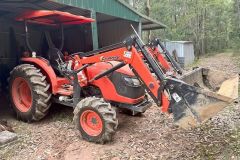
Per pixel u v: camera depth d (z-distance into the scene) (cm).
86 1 808
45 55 660
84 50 1073
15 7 714
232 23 3719
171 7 3628
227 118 564
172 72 472
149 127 532
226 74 490
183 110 399
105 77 509
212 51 3603
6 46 847
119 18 1058
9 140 464
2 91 817
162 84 416
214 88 486
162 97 420
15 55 822
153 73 433
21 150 444
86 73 523
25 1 674
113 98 507
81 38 1071
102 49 489
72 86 555
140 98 507
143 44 442
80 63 524
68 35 1041
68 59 593
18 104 586
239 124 529
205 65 1830
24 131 524
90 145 458
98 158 417
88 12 888
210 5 3328
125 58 457
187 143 454
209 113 390
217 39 3644
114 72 503
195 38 3353
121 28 1155
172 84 406
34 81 548
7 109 680
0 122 557
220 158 396
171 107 409
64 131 520
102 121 453
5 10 732
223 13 3762
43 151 441
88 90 538
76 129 484
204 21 3456
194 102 393
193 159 398
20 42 812
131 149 441
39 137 494
